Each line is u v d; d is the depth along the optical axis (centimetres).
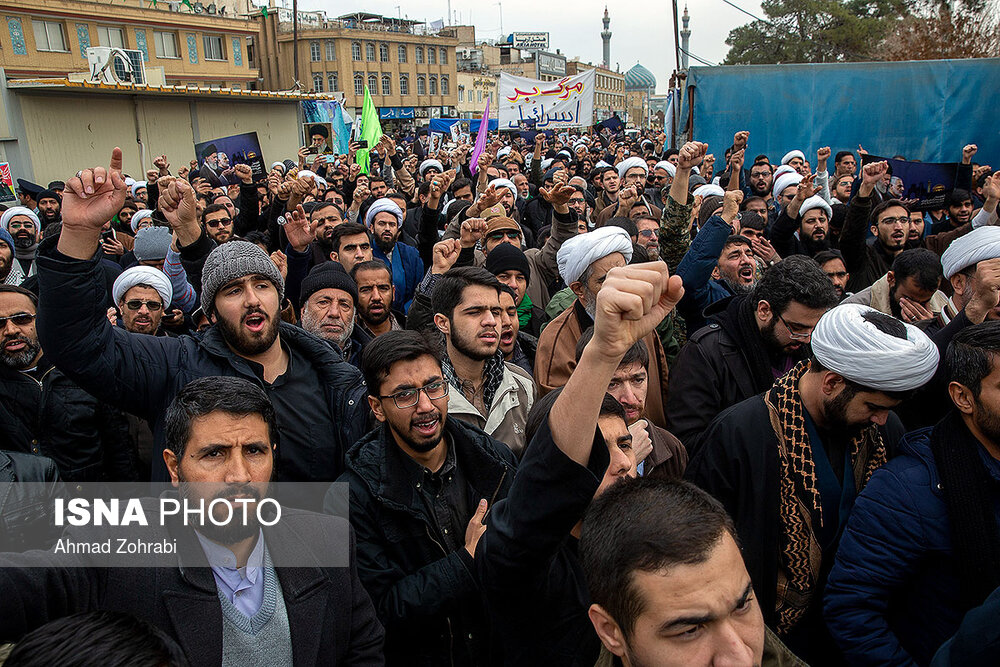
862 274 527
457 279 299
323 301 349
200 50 3984
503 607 181
